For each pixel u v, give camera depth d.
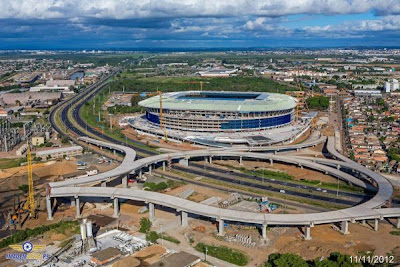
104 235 183.12
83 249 169.25
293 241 175.88
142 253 165.50
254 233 184.88
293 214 185.62
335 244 171.88
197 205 195.25
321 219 179.88
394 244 172.12
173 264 152.38
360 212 188.12
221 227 183.12
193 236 182.50
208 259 161.50
